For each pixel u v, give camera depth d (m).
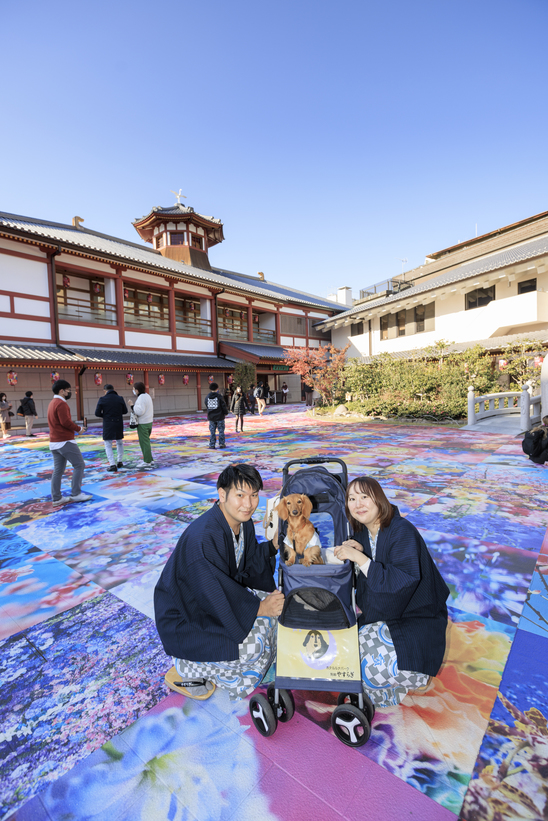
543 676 2.16
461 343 21.08
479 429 11.52
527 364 15.97
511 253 20.73
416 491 5.56
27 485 6.77
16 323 15.77
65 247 16.61
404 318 25.84
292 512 2.18
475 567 3.39
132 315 21.30
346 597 1.90
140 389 7.86
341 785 1.60
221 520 1.98
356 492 2.01
